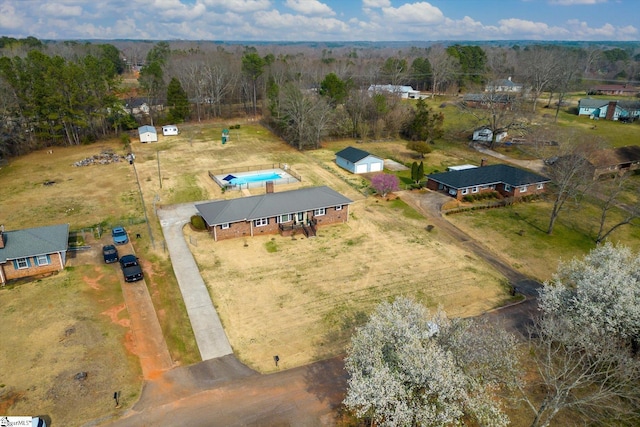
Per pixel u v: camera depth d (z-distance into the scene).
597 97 124.94
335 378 24.00
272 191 48.44
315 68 124.69
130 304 30.30
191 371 24.39
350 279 34.28
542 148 72.94
